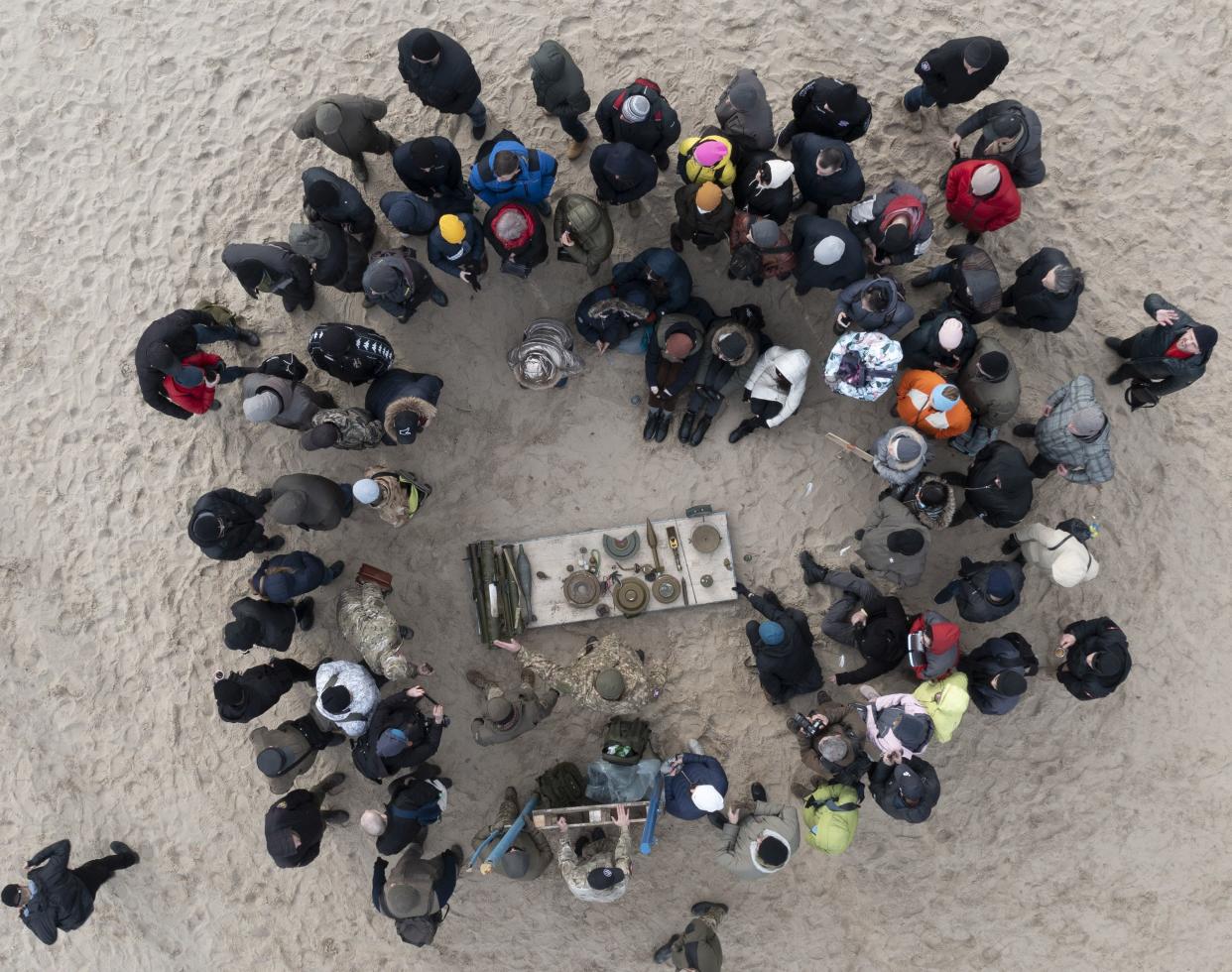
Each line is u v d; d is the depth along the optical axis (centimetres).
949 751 812
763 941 817
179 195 846
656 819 754
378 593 760
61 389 848
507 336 821
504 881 825
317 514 728
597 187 748
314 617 820
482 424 824
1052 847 806
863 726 798
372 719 713
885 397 802
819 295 803
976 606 716
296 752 731
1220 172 812
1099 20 823
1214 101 816
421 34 659
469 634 821
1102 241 812
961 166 688
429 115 824
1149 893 800
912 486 725
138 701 837
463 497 823
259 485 826
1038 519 799
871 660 720
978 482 702
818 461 806
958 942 810
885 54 820
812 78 818
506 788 816
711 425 814
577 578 790
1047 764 807
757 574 806
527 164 670
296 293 758
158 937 837
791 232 800
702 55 824
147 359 697
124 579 838
